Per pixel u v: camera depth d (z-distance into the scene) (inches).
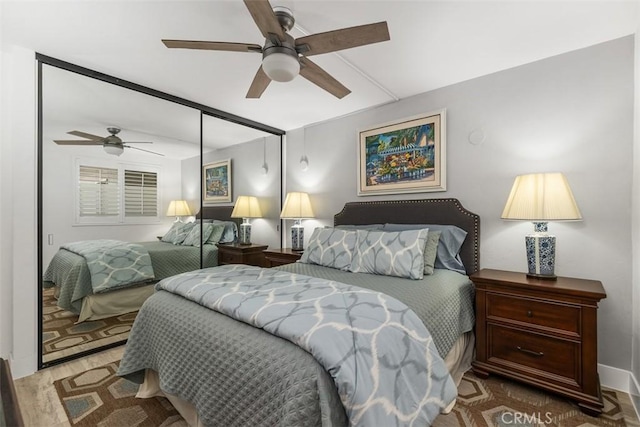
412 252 86.6
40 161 86.5
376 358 42.4
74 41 79.4
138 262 109.8
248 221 147.5
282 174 164.6
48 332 86.7
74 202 94.0
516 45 81.5
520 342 74.2
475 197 100.8
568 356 67.8
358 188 130.7
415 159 113.9
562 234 84.4
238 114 136.7
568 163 84.2
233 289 61.3
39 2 63.9
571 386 66.9
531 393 71.9
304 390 38.3
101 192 100.7
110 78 98.7
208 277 71.5
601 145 79.5
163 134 117.1
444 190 107.1
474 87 101.3
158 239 116.1
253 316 49.1
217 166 135.6
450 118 106.5
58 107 89.9
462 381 77.4
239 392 44.9
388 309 51.9
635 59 74.5
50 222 88.5
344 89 84.9
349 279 82.5
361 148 129.8
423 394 45.8
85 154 96.9
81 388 74.8
